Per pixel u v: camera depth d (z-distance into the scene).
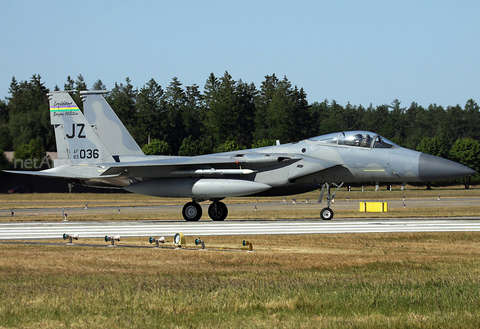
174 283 32.62
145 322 24.92
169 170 81.31
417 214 97.25
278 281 33.47
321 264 40.41
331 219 82.19
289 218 89.44
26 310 26.66
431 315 26.33
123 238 56.09
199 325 24.48
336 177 80.00
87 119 95.94
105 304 27.75
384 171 77.81
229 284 32.41
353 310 27.14
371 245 51.84
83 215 104.75
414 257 44.16
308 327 24.12
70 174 86.06
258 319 25.52
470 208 119.44
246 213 104.19
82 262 40.75
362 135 79.00
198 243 48.88
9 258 42.41
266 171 79.38
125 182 86.38
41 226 72.44
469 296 29.75
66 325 24.52
